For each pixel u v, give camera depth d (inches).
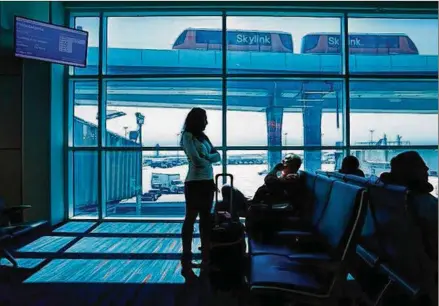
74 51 214.8
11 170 204.2
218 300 109.8
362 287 94.3
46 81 213.0
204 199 131.4
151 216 239.0
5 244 141.5
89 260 149.6
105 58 239.0
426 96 240.8
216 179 139.1
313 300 73.3
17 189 204.4
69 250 164.4
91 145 237.8
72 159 238.7
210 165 134.3
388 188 72.9
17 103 204.2
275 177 142.2
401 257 72.3
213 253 118.3
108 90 240.8
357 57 237.9
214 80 237.8
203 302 108.6
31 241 180.5
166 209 240.2
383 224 78.0
